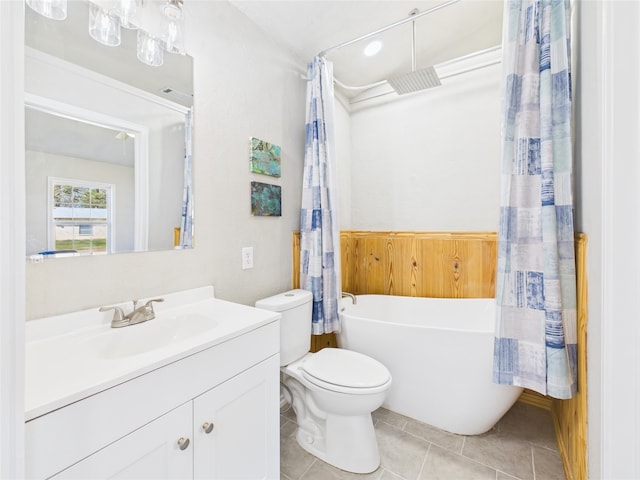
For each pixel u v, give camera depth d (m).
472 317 2.15
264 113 1.80
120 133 1.14
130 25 1.16
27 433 0.56
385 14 1.80
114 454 0.70
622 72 0.75
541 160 1.23
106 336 0.98
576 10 1.33
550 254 1.19
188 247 1.37
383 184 2.67
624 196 0.75
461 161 2.33
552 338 1.18
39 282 0.93
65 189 0.99
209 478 0.93
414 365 1.68
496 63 2.18
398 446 1.55
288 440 1.64
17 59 0.39
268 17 1.71
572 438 1.29
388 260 2.63
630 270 0.74
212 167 1.48
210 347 0.92
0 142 0.37
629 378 0.74
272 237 1.86
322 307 1.88
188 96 1.37
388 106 2.64
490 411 1.56
